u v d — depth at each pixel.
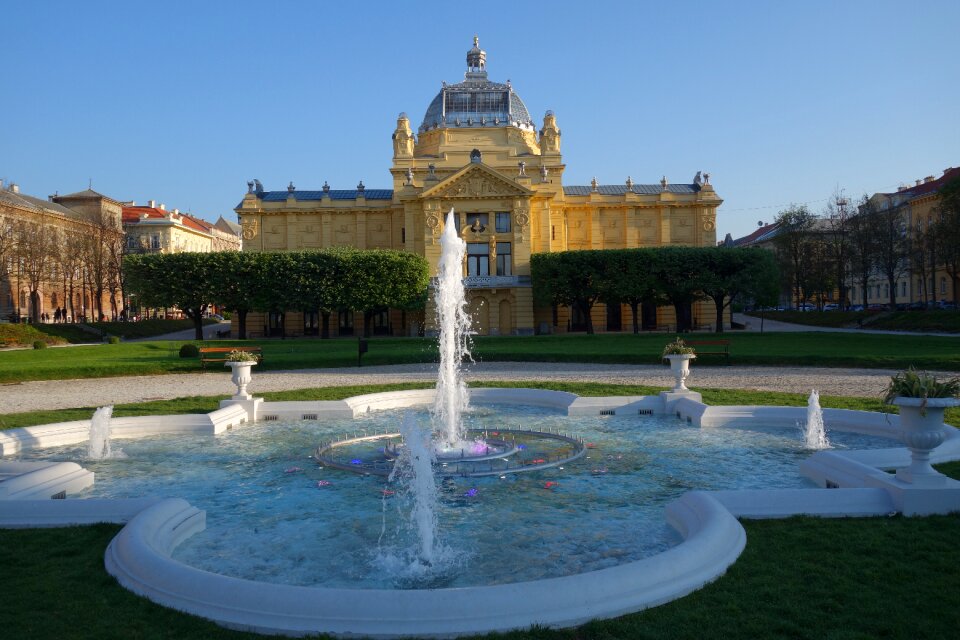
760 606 7.86
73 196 115.88
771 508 11.09
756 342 53.84
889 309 86.25
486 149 82.94
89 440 18.09
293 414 22.80
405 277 68.81
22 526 11.13
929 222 93.94
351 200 84.81
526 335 69.50
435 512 12.33
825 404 22.55
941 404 10.70
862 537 9.95
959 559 9.03
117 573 9.02
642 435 19.23
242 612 7.71
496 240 76.94
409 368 40.75
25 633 7.45
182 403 25.11
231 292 67.38
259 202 84.31
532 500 13.09
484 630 7.34
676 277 69.06
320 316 77.12
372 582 9.35
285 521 12.04
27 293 98.44
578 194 88.56
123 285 97.19
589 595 7.78
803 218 100.56
